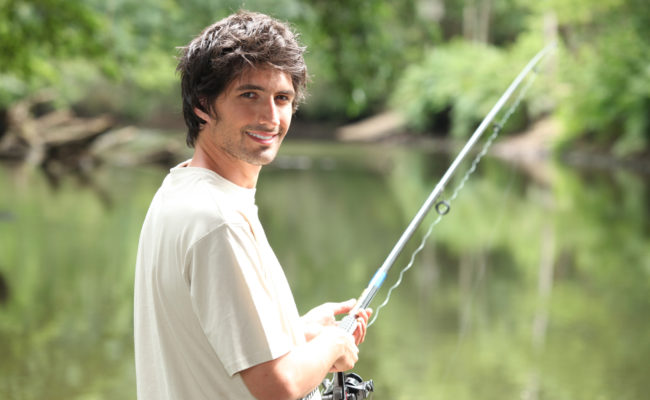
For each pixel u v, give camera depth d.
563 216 15.10
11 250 10.44
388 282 9.19
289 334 1.69
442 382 5.59
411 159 31.95
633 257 10.81
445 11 52.41
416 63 46.88
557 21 33.28
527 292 8.69
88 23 13.09
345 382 2.04
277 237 12.25
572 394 5.41
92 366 5.84
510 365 6.06
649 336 6.94
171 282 1.61
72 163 25.27
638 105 29.34
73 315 7.32
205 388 1.62
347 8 13.60
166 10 16.25
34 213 13.89
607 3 29.91
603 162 31.09
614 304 8.14
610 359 6.27
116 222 13.05
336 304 2.18
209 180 1.66
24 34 12.91
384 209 15.98
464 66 44.34
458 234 12.87
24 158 25.41
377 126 51.31
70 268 9.38
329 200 17.34
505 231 13.17
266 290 1.61
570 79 31.48
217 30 1.67
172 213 1.63
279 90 1.68
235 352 1.54
